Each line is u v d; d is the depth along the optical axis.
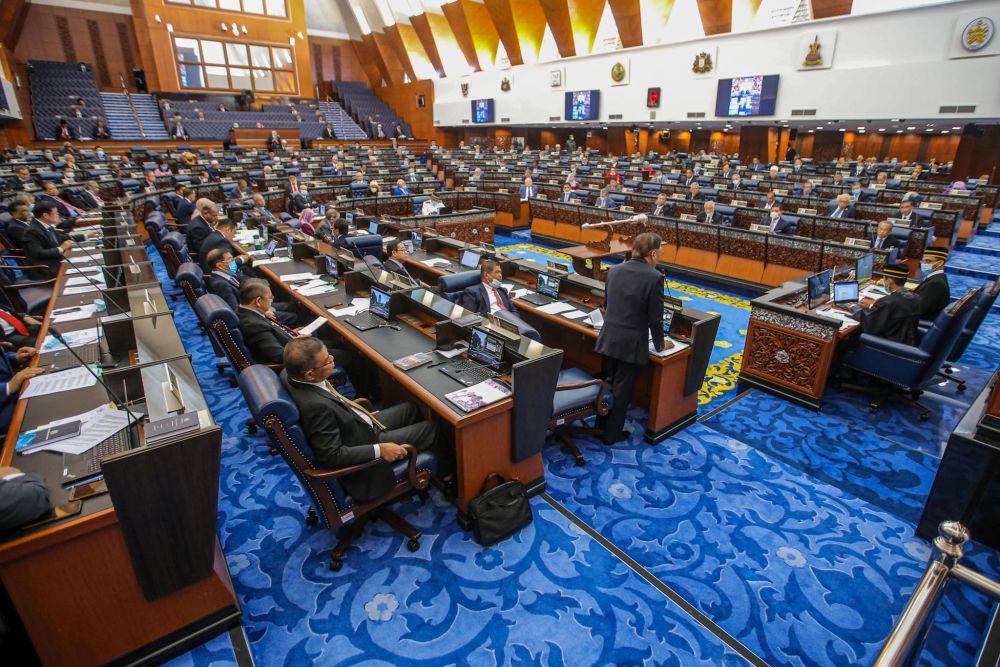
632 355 3.41
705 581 2.65
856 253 6.30
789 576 2.68
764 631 2.39
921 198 10.40
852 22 15.16
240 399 4.52
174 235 6.33
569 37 22.31
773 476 3.46
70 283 4.91
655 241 3.34
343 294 4.83
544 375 2.91
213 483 2.07
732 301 7.25
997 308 6.93
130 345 3.35
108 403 2.69
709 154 23.70
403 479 2.82
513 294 4.75
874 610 2.49
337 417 2.61
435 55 28.69
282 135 22.84
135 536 2.00
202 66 25.31
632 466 3.57
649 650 2.30
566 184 12.34
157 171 14.16
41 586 1.91
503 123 26.05
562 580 2.66
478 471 2.92
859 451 3.74
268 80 27.16
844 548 2.86
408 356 3.40
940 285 4.56
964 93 13.73
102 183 11.51
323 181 14.17
